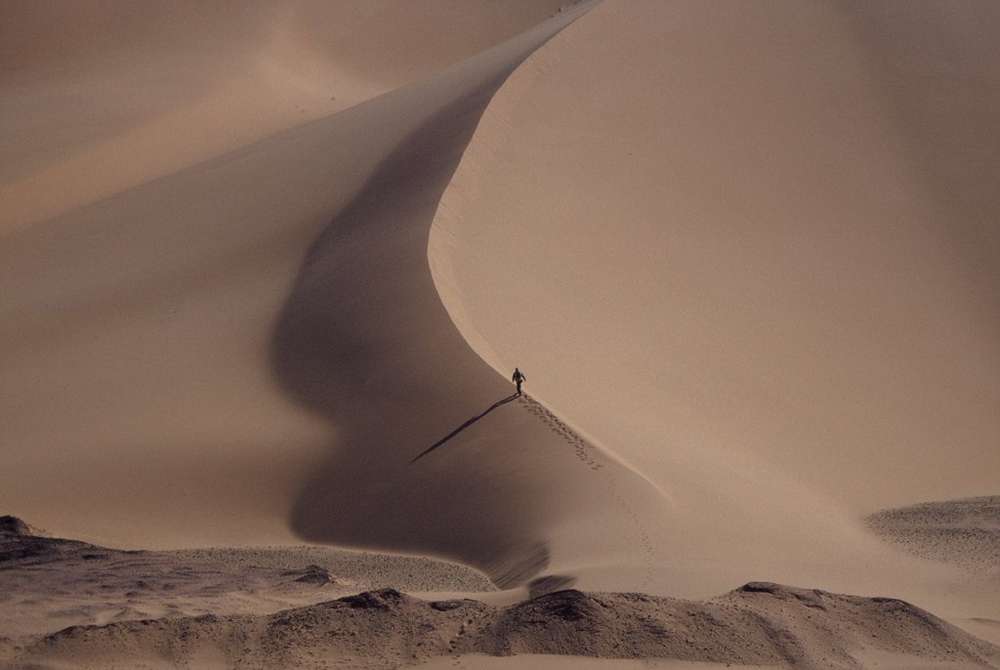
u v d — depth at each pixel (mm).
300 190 75000
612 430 48344
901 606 25031
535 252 63406
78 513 46562
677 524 39000
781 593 25125
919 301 69812
